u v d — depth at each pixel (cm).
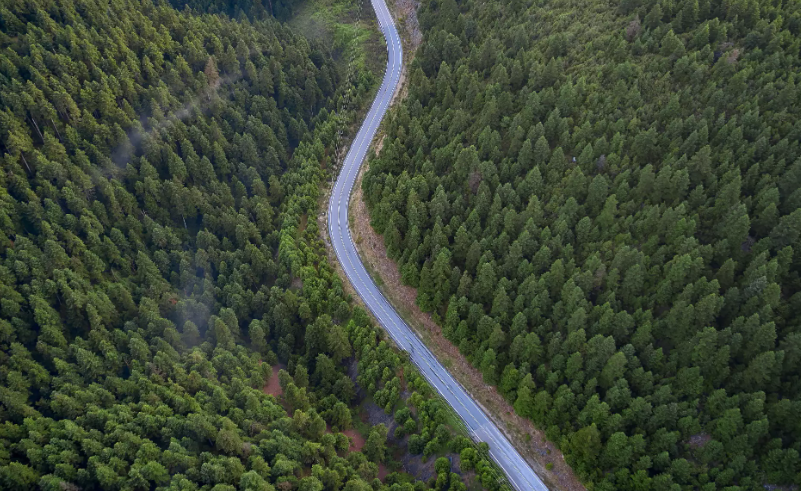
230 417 7894
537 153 9250
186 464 7012
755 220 7600
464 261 9406
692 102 8800
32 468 6550
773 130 8081
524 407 7969
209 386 8194
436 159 10431
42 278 8462
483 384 8975
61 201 9431
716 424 6719
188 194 10825
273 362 9475
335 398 8881
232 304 9712
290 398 8594
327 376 9175
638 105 9131
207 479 6881
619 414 7075
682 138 8531
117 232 9631
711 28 9500
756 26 9050
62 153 9712
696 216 7812
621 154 8831
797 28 8944
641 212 8206
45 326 7988
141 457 6919
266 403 8250
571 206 8544
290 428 8044
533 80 10181
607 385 7469
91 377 7881
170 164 10881
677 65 9075
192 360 8500
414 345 9669
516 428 8400
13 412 7006
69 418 7238
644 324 7438
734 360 7081
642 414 7025
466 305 8900
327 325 9575
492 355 8256
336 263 11019
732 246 7544
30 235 8875
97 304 8575
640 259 7794
